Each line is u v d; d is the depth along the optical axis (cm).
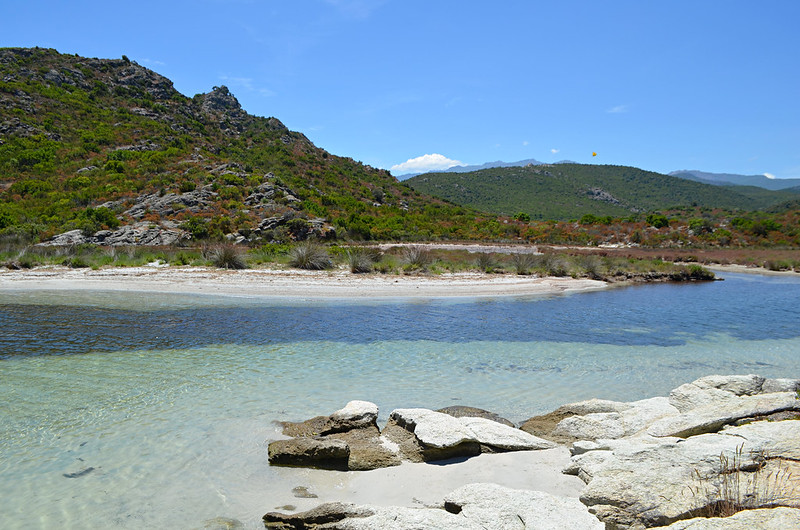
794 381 856
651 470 512
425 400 830
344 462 598
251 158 8669
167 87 10569
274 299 1753
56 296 1673
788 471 501
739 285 2806
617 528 445
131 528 455
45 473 555
